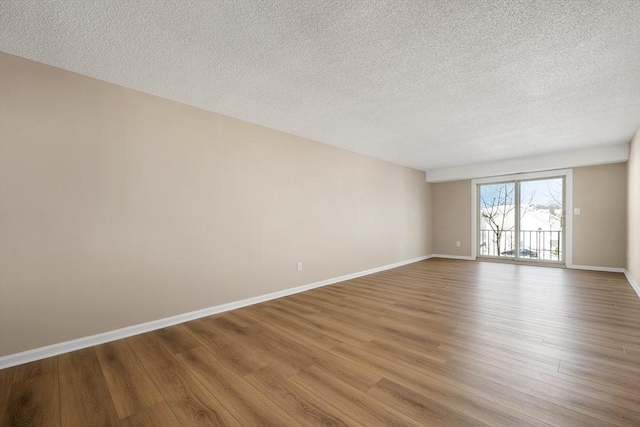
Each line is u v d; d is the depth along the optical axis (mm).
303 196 4078
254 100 2850
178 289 2818
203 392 1660
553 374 1769
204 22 1717
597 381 1684
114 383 1764
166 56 2082
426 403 1518
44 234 2135
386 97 2799
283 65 2213
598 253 5109
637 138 3729
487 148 4824
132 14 1635
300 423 1395
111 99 2455
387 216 5742
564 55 2080
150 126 2670
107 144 2424
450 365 1902
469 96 2777
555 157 5203
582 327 2506
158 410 1510
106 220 2408
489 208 6688
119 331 2455
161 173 2729
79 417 1465
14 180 2025
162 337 2461
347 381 1744
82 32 1796
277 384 1727
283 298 3643
